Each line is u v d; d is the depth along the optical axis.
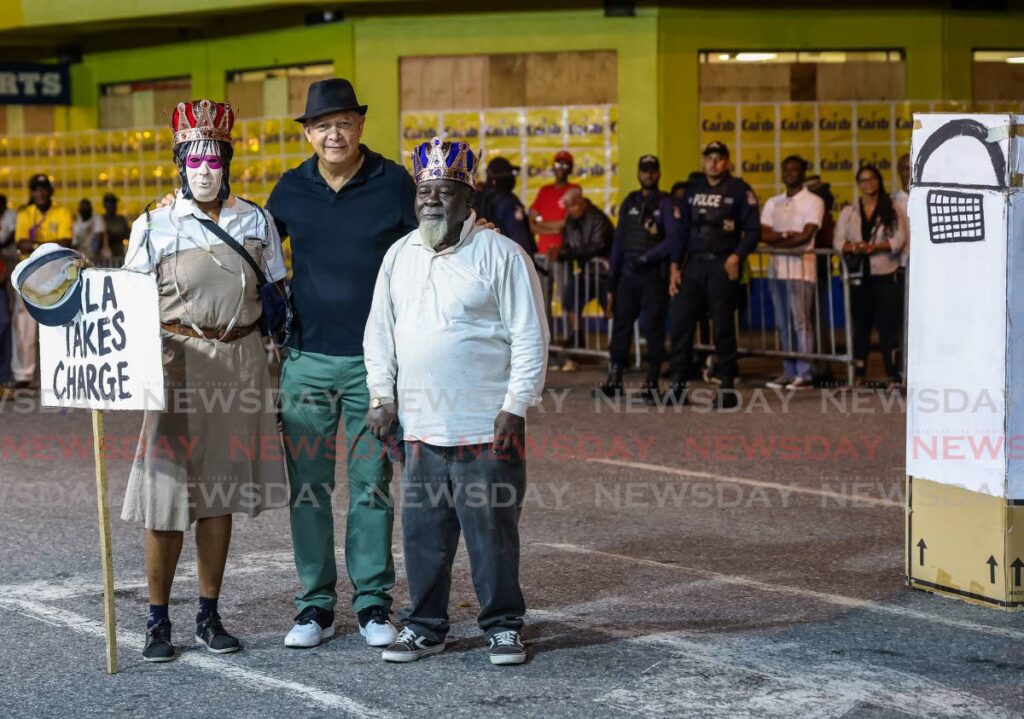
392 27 18.02
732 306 11.78
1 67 20.25
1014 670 5.16
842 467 9.22
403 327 5.25
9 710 4.82
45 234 13.66
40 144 21.23
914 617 5.84
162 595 5.39
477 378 5.19
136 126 20.61
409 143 18.17
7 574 6.68
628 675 5.12
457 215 5.16
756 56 17.80
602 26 17.59
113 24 19.27
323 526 5.58
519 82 17.91
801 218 13.33
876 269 12.85
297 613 5.90
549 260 14.61
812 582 6.43
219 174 5.36
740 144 17.81
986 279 5.89
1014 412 5.84
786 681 5.05
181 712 4.79
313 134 5.48
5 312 13.62
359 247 5.53
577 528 7.56
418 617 5.35
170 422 5.27
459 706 4.82
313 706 4.84
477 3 17.86
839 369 14.34
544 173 17.97
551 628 5.73
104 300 5.10
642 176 12.30
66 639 5.63
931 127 6.13
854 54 17.88
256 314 5.47
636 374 14.50
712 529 7.52
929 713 4.72
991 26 17.92
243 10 18.16
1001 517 5.88
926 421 6.20
